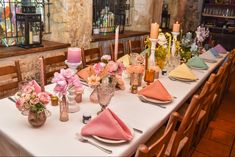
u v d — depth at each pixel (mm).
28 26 2543
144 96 1778
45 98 1304
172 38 2977
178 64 2787
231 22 7211
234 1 6996
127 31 4773
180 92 2014
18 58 2516
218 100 3121
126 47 4250
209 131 2846
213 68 2924
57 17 3033
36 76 2738
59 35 3078
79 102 1656
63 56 2395
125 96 1828
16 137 1212
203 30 3693
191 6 7094
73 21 3043
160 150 1142
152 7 4988
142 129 1359
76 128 1324
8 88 1891
